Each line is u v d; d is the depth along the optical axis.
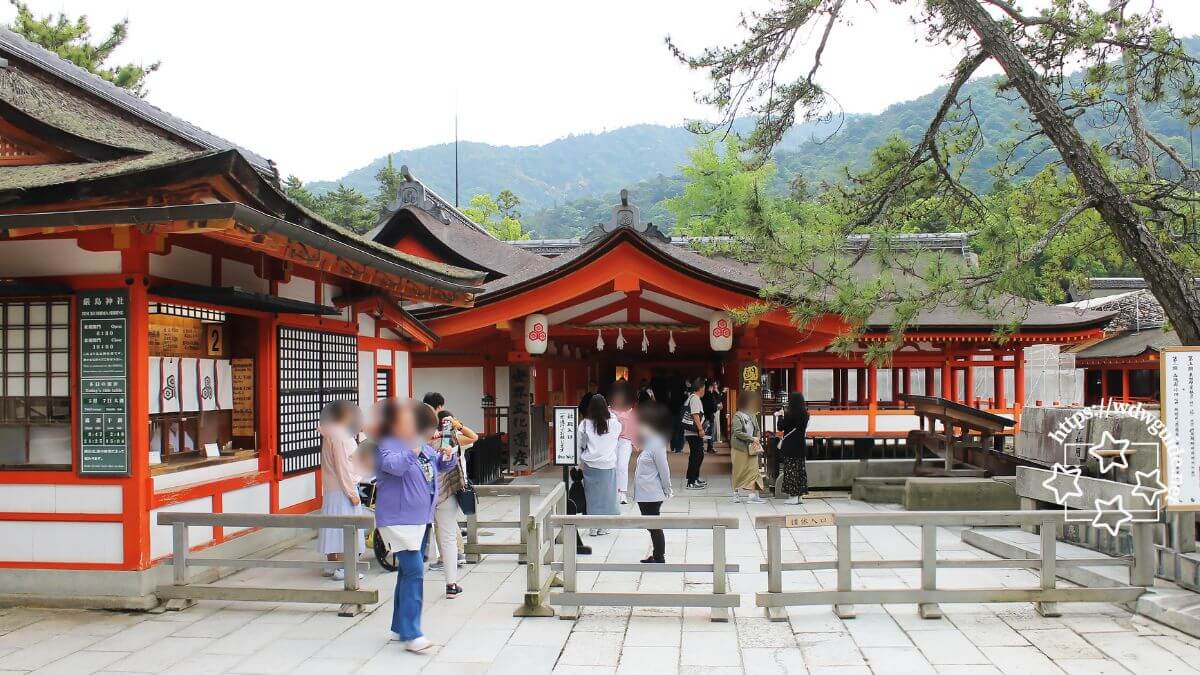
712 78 10.35
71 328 6.95
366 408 11.42
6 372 7.09
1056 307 19.84
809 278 9.27
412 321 12.18
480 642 6.19
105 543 6.93
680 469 17.53
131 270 6.85
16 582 7.01
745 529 10.68
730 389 21.09
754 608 7.06
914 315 8.43
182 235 7.48
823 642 6.11
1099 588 6.70
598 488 8.85
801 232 9.28
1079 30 9.14
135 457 6.88
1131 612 6.74
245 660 5.80
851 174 12.06
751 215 9.40
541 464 17.73
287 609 7.03
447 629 6.52
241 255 8.54
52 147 8.22
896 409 18.92
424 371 17.80
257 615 6.86
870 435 18.62
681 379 30.44
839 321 14.29
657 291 14.50
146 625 6.58
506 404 17.50
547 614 6.81
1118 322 36.00
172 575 7.19
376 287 10.59
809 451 17.83
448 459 7.55
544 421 18.19
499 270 20.97
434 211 22.70
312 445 9.74
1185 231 10.13
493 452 15.38
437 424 7.75
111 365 6.89
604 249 13.83
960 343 20.03
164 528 7.22
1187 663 5.60
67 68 11.33
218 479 8.06
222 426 8.91
